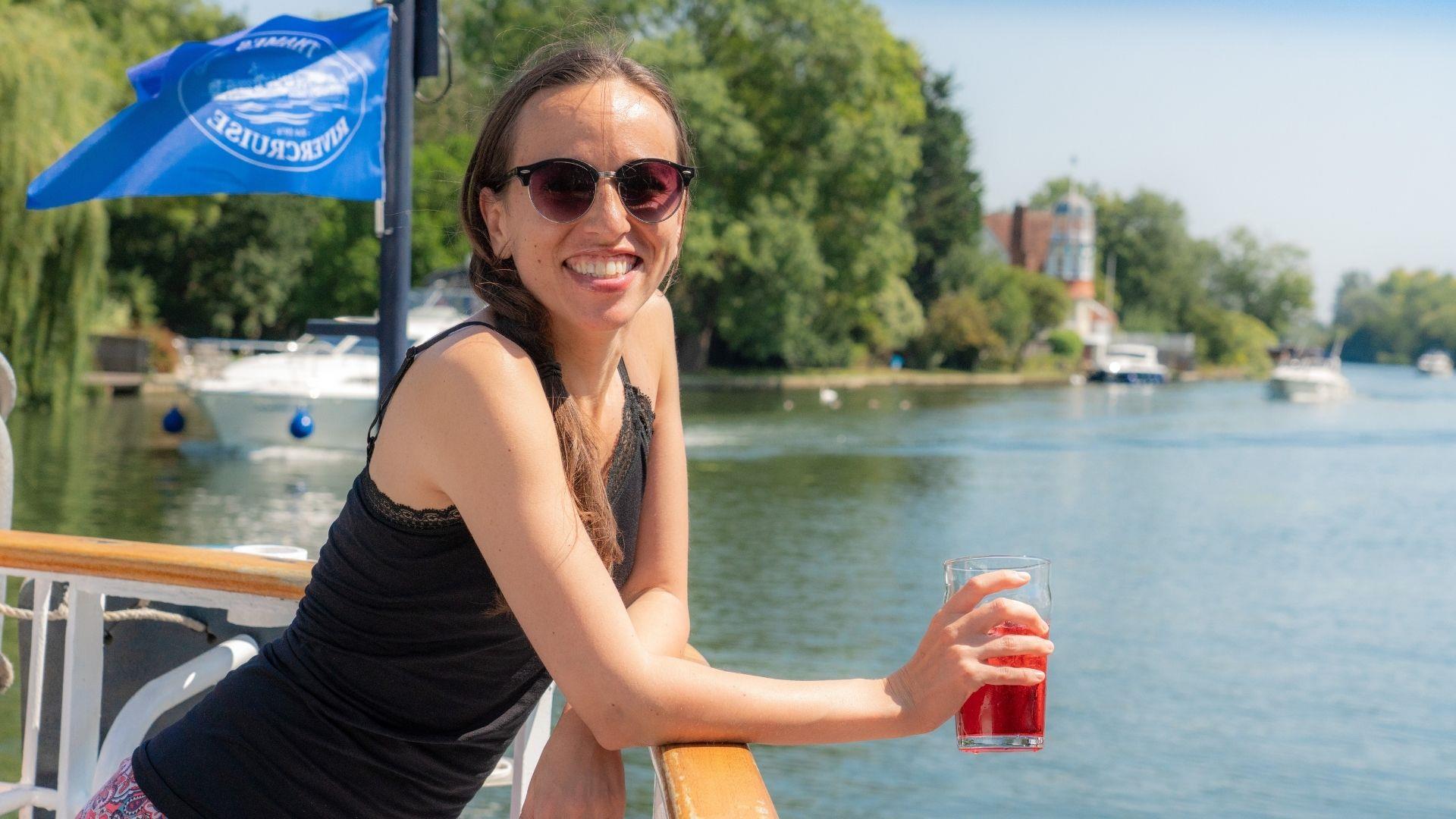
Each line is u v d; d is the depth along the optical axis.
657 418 1.74
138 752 1.56
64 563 2.11
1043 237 103.12
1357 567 19.17
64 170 3.57
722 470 26.81
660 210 1.48
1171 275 110.25
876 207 53.38
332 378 21.77
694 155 1.61
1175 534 21.50
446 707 1.48
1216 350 107.62
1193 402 62.75
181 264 42.69
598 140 1.46
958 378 72.06
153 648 2.32
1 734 6.58
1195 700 11.78
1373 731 10.97
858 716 1.43
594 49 1.54
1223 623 15.12
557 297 1.47
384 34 3.74
